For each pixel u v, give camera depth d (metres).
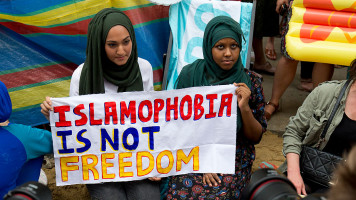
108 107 2.50
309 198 1.35
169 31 3.98
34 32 3.43
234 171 2.65
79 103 2.47
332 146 2.50
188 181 2.64
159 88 4.10
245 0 4.43
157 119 2.57
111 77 2.72
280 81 4.17
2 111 2.22
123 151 2.59
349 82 2.41
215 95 2.57
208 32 2.67
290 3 3.72
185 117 2.59
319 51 3.24
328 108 2.46
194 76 2.80
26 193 1.36
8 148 2.26
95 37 2.58
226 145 2.65
